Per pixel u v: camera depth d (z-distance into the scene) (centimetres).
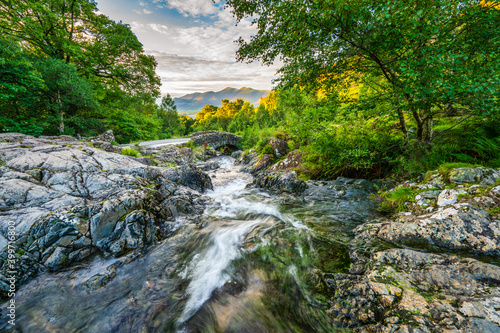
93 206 440
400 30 380
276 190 866
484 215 314
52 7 1742
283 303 287
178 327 264
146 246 449
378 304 236
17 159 568
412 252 295
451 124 668
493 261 264
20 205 420
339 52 532
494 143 491
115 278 357
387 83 630
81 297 317
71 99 1598
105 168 630
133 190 534
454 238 310
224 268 374
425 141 634
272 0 491
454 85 341
